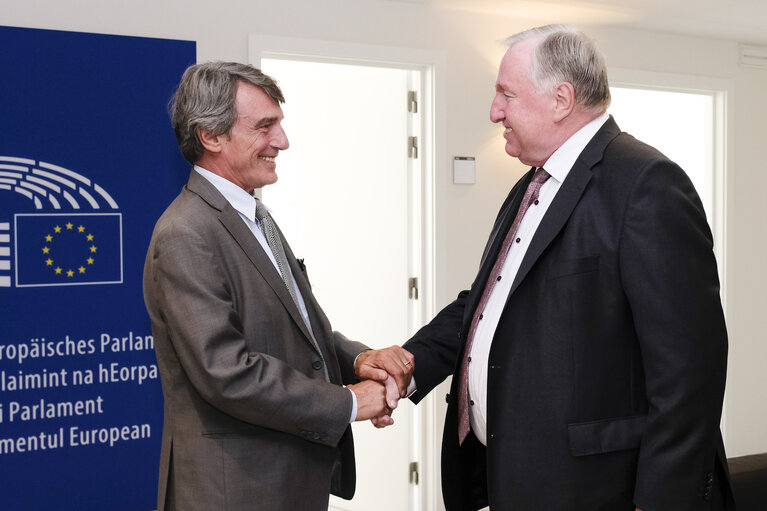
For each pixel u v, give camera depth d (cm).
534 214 179
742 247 523
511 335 171
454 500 197
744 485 225
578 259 162
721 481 165
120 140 328
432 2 396
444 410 413
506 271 182
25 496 312
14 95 308
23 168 311
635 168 159
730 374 520
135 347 332
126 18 333
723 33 484
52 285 316
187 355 160
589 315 161
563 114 172
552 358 164
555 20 438
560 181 174
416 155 413
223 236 167
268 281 171
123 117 329
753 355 530
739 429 526
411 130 415
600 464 162
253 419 161
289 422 163
